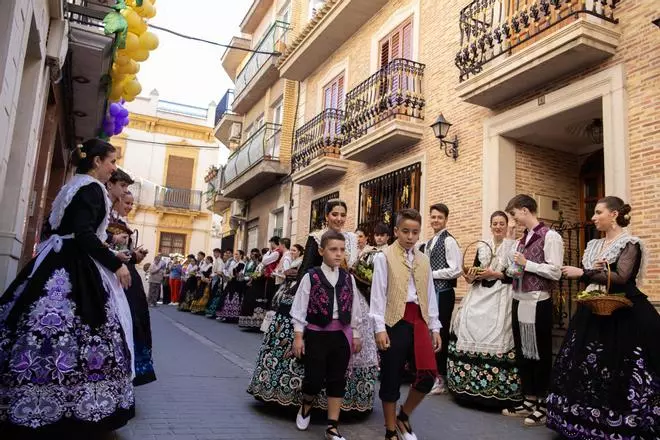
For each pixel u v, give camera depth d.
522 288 5.07
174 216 30.44
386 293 3.93
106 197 3.70
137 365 4.35
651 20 5.66
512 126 7.23
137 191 29.56
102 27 7.07
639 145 5.62
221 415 4.43
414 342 3.88
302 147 13.55
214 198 23.19
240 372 6.45
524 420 4.88
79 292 3.36
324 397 4.49
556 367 4.29
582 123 7.04
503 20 7.57
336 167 11.77
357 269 4.72
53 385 3.08
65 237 3.50
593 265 4.18
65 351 3.16
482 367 5.27
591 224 7.12
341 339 4.09
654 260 5.35
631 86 5.78
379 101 9.89
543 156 7.79
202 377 5.97
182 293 17.22
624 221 4.26
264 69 16.77
